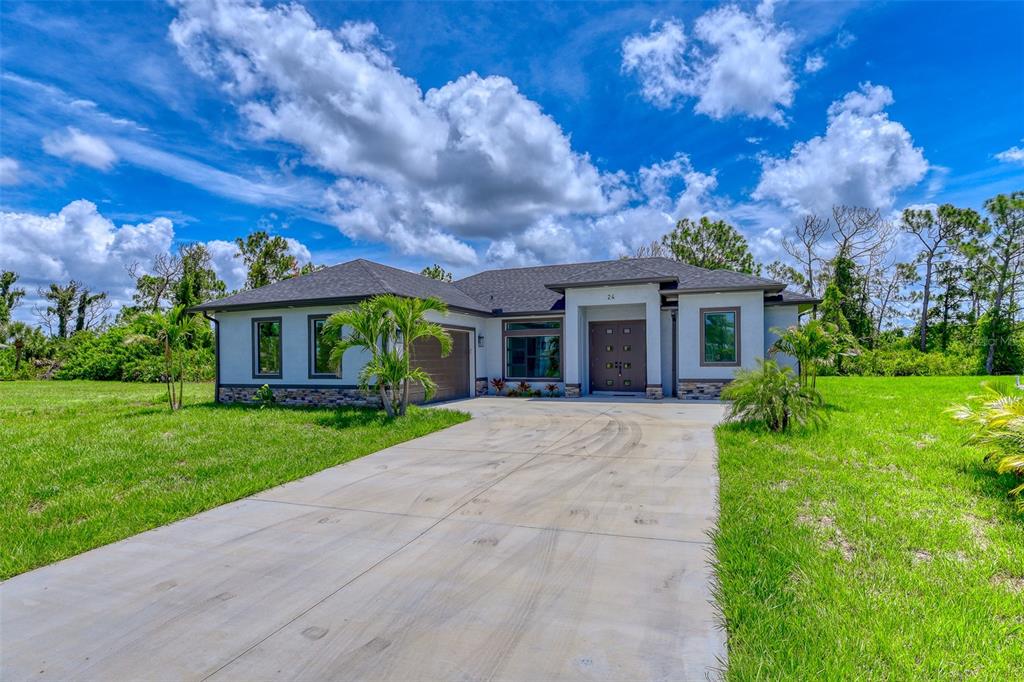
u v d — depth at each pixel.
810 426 8.91
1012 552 3.95
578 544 4.48
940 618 3.05
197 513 5.59
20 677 2.79
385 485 6.53
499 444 8.93
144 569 4.18
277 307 14.46
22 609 3.57
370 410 12.63
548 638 3.04
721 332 15.22
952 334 38.47
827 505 5.14
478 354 17.61
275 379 14.64
